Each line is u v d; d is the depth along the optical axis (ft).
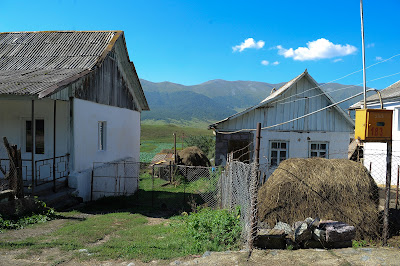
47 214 26.91
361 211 20.06
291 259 14.74
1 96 28.04
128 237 20.99
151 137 274.57
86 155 36.70
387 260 14.46
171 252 16.90
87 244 19.03
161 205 37.37
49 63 39.73
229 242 18.01
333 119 49.34
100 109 40.42
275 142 48.24
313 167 22.03
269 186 21.77
